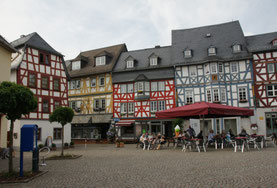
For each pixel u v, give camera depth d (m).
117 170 9.19
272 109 26.42
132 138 31.20
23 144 8.46
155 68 31.16
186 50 30.25
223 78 28.23
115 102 32.47
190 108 14.41
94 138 33.25
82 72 35.34
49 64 26.55
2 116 16.86
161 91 30.58
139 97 30.89
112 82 32.72
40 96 25.05
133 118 31.41
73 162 12.12
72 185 7.04
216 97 28.02
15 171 9.23
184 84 29.50
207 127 28.78
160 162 10.77
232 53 28.67
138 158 12.64
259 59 27.44
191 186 6.32
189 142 15.45
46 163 12.03
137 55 34.44
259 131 26.56
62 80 27.77
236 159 10.61
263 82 27.05
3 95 8.56
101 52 35.47
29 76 24.28
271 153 12.30
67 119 14.97
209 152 13.83
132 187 6.52
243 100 27.23
